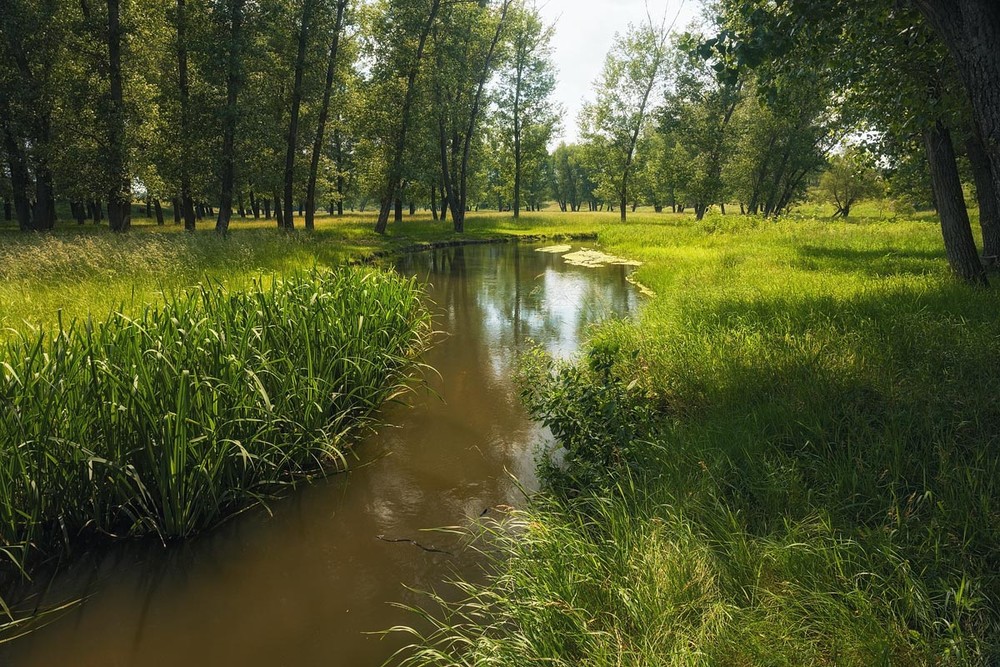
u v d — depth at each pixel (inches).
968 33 160.2
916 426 139.7
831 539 99.5
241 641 116.8
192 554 146.7
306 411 191.0
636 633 92.3
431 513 163.5
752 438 144.6
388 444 208.5
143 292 328.8
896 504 107.4
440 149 1189.7
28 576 132.5
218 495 164.4
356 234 961.5
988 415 140.3
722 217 1062.4
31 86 767.7
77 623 122.6
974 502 105.5
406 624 120.2
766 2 197.2
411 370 293.9
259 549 148.6
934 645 79.7
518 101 1454.2
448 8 953.5
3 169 874.8
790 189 1513.3
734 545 102.4
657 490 127.6
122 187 796.0
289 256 543.8
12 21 709.3
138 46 837.8
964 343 189.8
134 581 136.6
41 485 140.6
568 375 188.7
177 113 791.7
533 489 171.3
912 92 295.3
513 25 1192.2
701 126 1334.9
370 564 141.3
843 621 83.7
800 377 176.1
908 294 284.7
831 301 279.9
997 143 160.1
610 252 861.2
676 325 266.1
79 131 784.3
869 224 957.8
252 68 783.1
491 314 432.1
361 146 1115.9
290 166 904.9
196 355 169.3
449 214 2098.9
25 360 149.5
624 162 1493.6
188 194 971.9
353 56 1067.9
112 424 146.3
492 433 215.3
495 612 119.1
